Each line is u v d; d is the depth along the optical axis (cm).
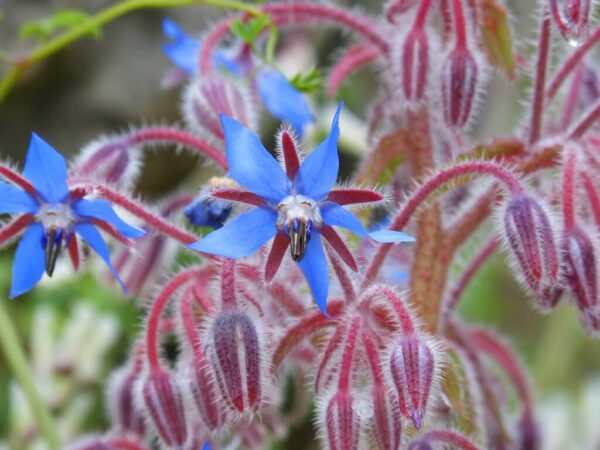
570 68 14
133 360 15
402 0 14
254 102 16
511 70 15
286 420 15
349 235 15
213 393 13
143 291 16
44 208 12
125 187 15
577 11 13
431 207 15
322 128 24
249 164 12
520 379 16
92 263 20
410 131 15
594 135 14
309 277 12
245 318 12
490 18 15
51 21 19
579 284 13
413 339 12
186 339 13
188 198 16
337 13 16
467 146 16
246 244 12
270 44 16
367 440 13
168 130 15
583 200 14
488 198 14
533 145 14
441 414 15
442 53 14
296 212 12
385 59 15
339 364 12
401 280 16
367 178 15
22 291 13
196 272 14
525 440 16
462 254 18
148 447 15
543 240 12
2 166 12
